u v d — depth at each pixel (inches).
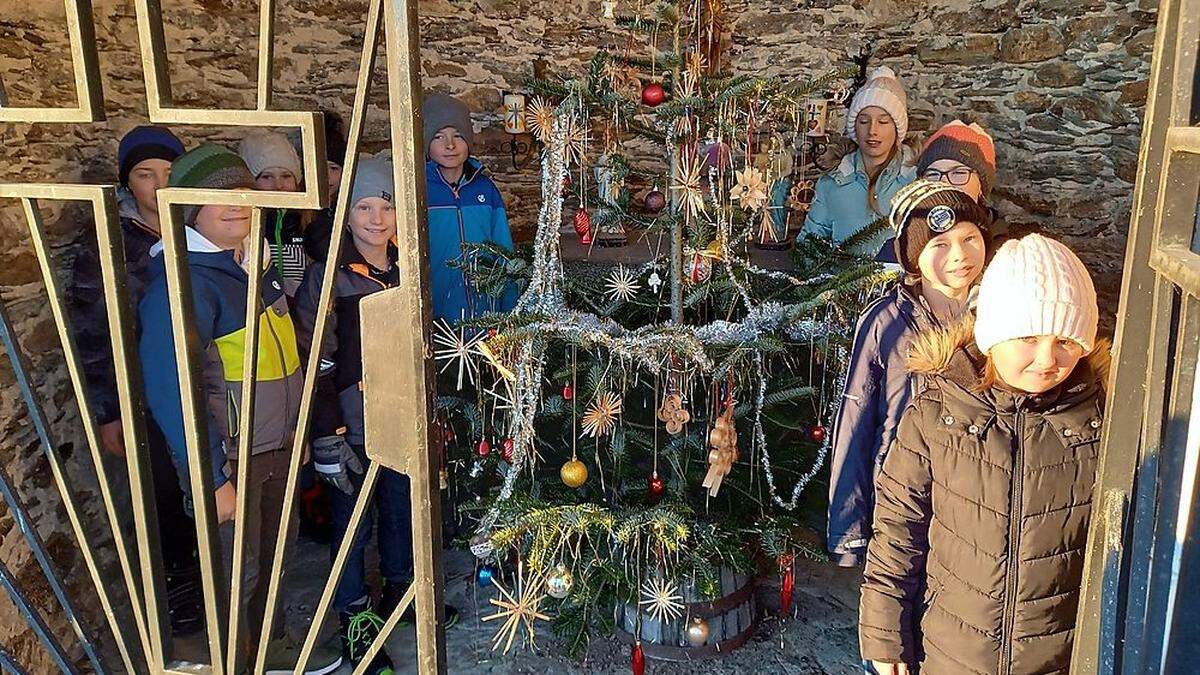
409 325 38.4
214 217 78.1
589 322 78.2
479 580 92.6
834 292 78.7
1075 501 54.8
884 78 121.9
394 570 95.5
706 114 80.3
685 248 84.1
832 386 85.8
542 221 80.9
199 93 125.2
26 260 83.1
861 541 74.7
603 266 97.8
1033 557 55.1
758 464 87.5
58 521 87.2
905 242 72.6
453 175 116.6
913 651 61.9
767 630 95.5
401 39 35.6
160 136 90.8
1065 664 56.7
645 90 78.6
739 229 89.7
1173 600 29.0
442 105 113.0
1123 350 34.3
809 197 144.7
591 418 77.2
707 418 83.8
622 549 82.0
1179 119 30.7
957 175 99.1
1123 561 34.4
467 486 95.6
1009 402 55.9
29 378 44.1
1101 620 34.7
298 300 89.4
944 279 71.4
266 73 36.1
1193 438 29.3
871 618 61.1
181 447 78.6
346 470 89.4
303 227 103.2
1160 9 32.3
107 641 94.7
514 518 76.2
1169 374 32.8
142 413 42.4
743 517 87.0
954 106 158.1
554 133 78.7
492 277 90.7
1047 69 146.5
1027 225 153.2
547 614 91.9
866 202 123.3
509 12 157.8
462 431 103.4
